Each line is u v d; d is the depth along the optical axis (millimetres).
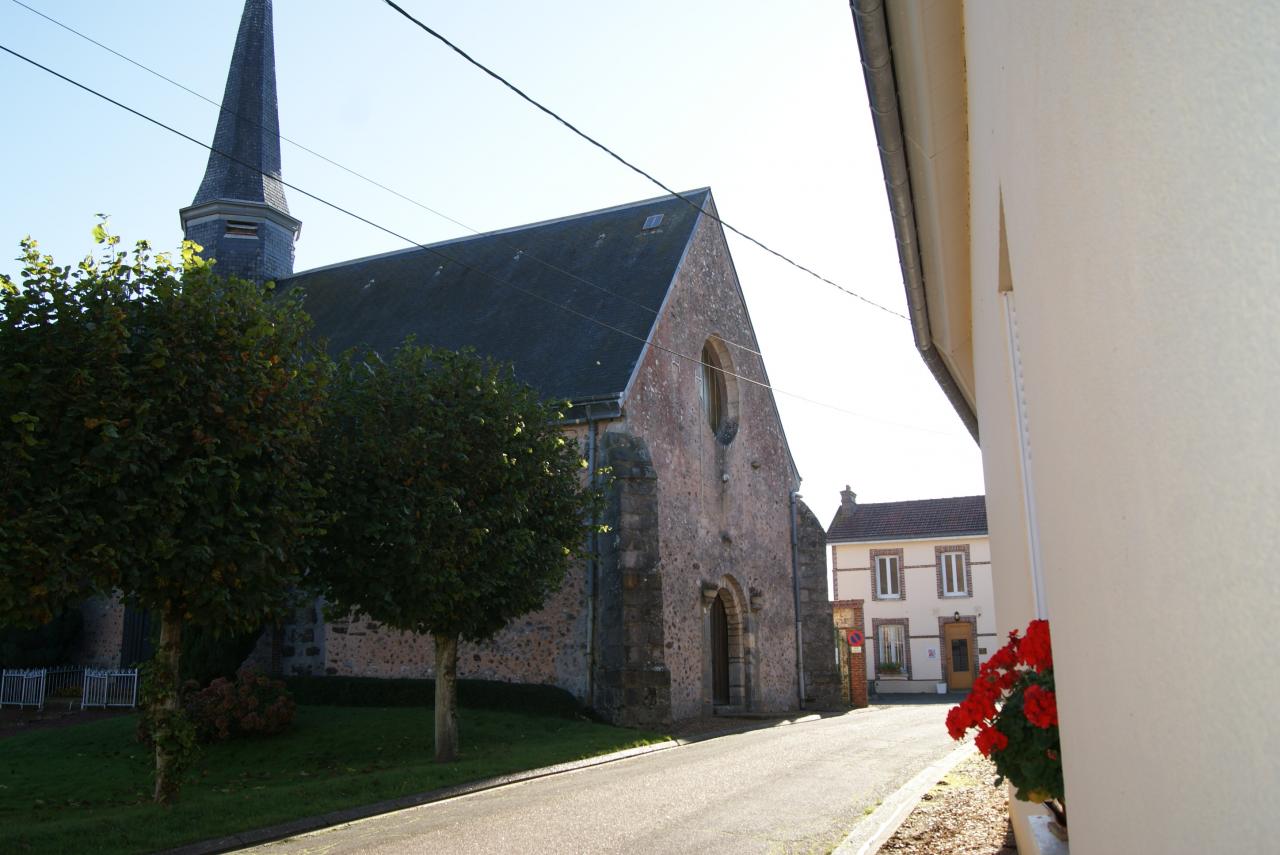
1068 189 2068
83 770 13211
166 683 9750
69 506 8383
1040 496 2854
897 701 31906
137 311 9195
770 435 25672
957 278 7180
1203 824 1502
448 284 24203
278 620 10742
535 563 13836
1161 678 1657
